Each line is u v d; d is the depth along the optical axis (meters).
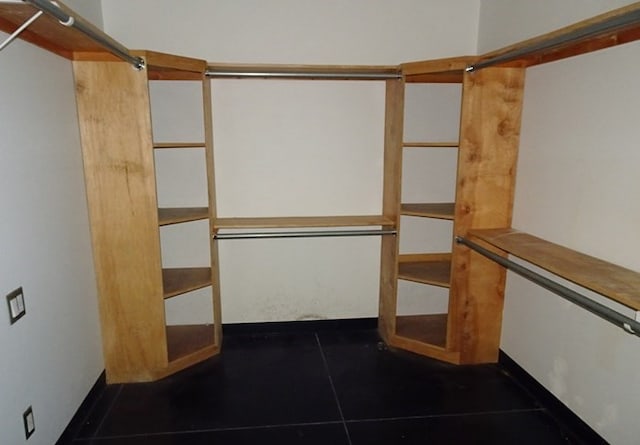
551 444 2.06
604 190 1.87
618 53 1.77
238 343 3.05
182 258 2.99
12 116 1.65
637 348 1.74
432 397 2.44
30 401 1.74
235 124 2.89
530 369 2.46
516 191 2.53
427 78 2.72
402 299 3.26
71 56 2.16
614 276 1.64
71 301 2.13
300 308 3.21
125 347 2.53
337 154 3.01
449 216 2.61
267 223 2.81
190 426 2.19
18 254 1.67
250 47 2.81
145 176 2.35
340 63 2.88
